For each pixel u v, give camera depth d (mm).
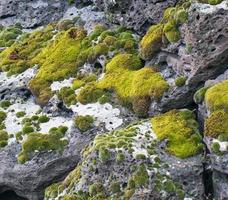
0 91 14117
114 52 13398
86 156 10812
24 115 13383
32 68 14398
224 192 9797
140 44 12977
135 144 10469
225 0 11086
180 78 11484
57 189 11406
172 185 9875
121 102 12359
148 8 13492
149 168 10047
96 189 10266
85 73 13586
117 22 14305
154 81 11922
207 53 11070
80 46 14188
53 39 15102
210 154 10078
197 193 9914
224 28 10922
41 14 16938
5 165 12523
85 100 12750
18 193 12898
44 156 12281
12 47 15508
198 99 10969
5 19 17469
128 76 12594
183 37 11641
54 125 12766
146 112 11828
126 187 10031
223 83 10688
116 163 10266
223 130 9945
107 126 12094
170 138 10609
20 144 12695
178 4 12508
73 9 16281
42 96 13430
